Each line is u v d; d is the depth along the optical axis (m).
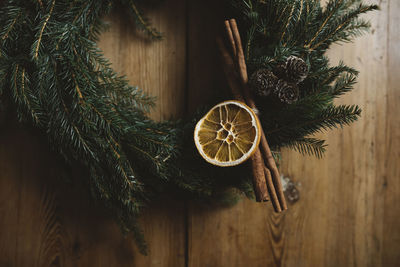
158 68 0.49
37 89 0.41
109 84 0.44
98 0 0.44
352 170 0.50
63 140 0.42
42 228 0.49
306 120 0.40
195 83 0.49
